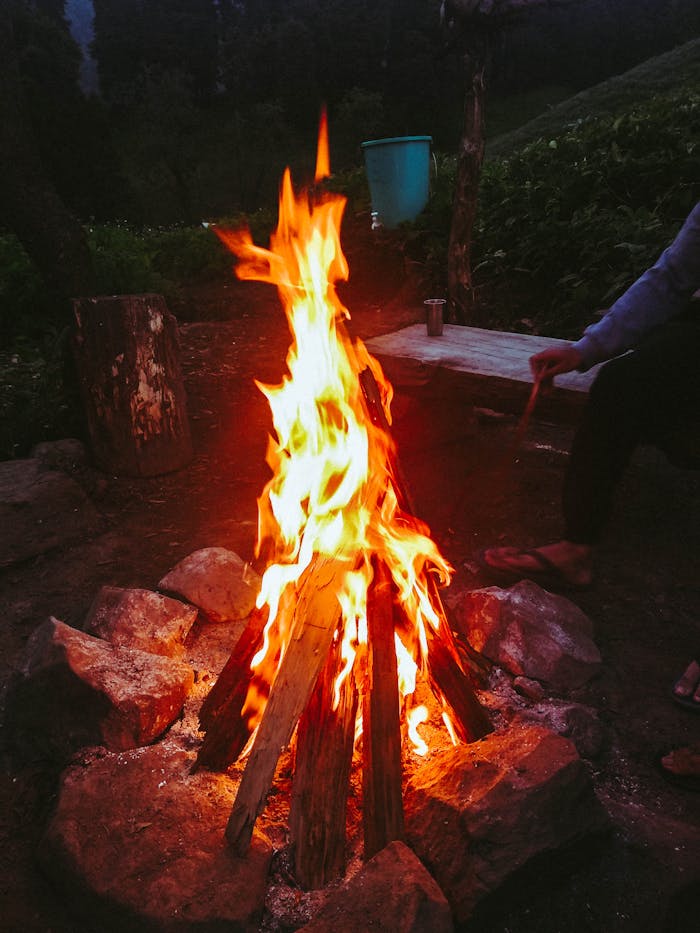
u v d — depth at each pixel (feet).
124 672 6.48
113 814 5.34
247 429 13.82
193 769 5.76
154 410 11.66
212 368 17.31
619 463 6.89
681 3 166.09
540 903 4.95
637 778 5.99
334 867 5.05
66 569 9.46
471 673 6.77
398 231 23.20
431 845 4.98
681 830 5.37
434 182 24.84
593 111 65.26
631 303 6.73
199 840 5.14
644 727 6.50
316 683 5.74
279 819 5.52
